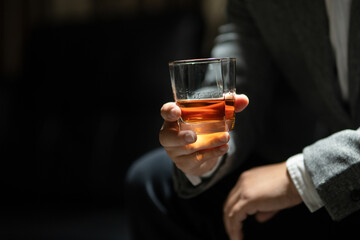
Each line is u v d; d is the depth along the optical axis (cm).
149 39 200
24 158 214
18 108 221
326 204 73
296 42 91
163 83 193
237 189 82
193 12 202
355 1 79
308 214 81
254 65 100
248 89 97
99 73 210
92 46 214
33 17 269
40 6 267
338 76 89
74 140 207
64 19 261
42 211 196
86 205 203
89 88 212
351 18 80
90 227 168
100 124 203
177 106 70
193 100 68
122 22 212
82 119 209
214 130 69
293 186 76
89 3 255
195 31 195
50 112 218
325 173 72
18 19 272
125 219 179
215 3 217
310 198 75
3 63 274
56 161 209
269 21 93
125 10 246
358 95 84
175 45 193
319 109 95
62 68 219
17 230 167
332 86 87
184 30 194
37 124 217
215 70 68
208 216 86
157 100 194
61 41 223
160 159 95
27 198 215
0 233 163
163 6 236
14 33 273
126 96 202
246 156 90
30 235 160
